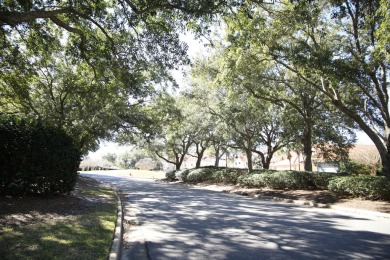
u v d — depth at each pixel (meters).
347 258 5.84
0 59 14.89
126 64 13.64
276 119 26.22
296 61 13.50
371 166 30.97
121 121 26.27
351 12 13.69
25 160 10.88
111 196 15.16
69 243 5.79
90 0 11.09
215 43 18.28
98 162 107.19
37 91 21.67
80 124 21.20
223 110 23.12
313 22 14.15
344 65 12.64
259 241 7.11
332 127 25.33
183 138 37.88
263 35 14.52
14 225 7.01
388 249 6.50
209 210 12.25
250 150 26.27
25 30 13.60
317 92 18.70
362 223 9.75
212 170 31.38
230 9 11.16
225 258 5.80
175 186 28.47
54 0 10.94
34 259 4.75
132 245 6.85
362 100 19.11
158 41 12.76
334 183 15.59
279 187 20.56
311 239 7.36
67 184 12.27
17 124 10.94
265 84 18.62
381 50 11.85
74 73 19.33
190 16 11.07
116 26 12.23
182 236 7.62
